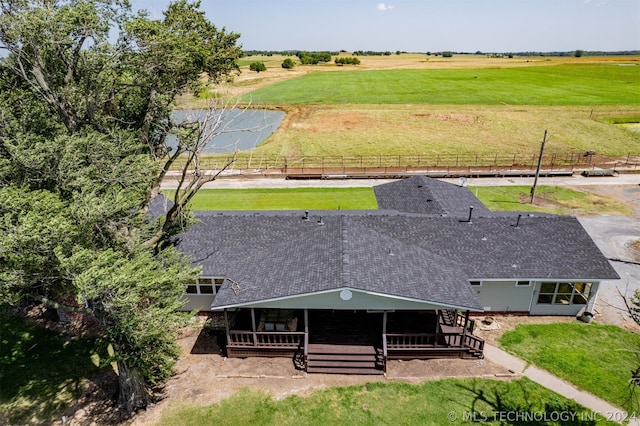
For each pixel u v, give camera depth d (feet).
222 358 63.62
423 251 69.26
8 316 74.43
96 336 69.51
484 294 70.49
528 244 71.72
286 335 63.36
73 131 63.52
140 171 63.26
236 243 72.64
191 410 54.65
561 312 72.13
